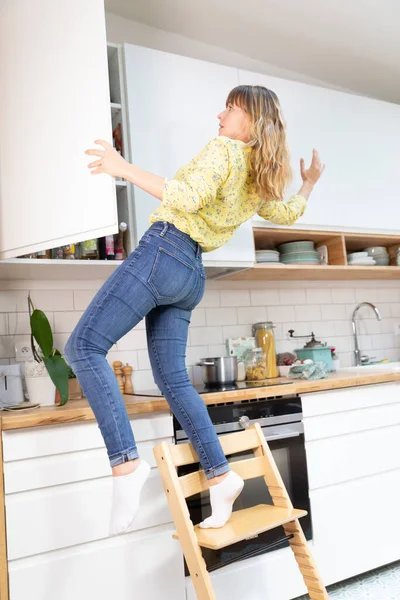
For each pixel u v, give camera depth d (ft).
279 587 7.16
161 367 5.74
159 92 8.34
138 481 4.96
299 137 9.56
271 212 6.84
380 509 8.29
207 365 8.86
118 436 4.97
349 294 11.73
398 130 10.84
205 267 8.69
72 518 6.07
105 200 5.89
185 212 5.19
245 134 5.82
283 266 9.25
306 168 9.54
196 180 5.12
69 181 6.21
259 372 9.58
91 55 6.12
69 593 5.94
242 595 6.88
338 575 7.67
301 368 9.05
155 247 5.31
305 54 11.14
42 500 5.96
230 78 9.03
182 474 6.75
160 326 5.76
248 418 7.30
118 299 5.13
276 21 10.05
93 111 6.05
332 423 8.05
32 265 7.42
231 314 10.28
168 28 10.22
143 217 7.93
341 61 11.41
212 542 5.00
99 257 7.95
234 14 9.83
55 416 6.07
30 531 5.84
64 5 6.43
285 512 5.74
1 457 5.83
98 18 6.08
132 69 8.16
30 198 6.58
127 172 5.34
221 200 5.57
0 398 7.47
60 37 6.44
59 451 6.12
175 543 6.63
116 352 9.16
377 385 8.67
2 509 5.75
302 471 7.63
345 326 11.54
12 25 6.93
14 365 7.63
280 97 9.47
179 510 5.26
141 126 8.10
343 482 8.05
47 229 6.38
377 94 12.85
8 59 6.93
